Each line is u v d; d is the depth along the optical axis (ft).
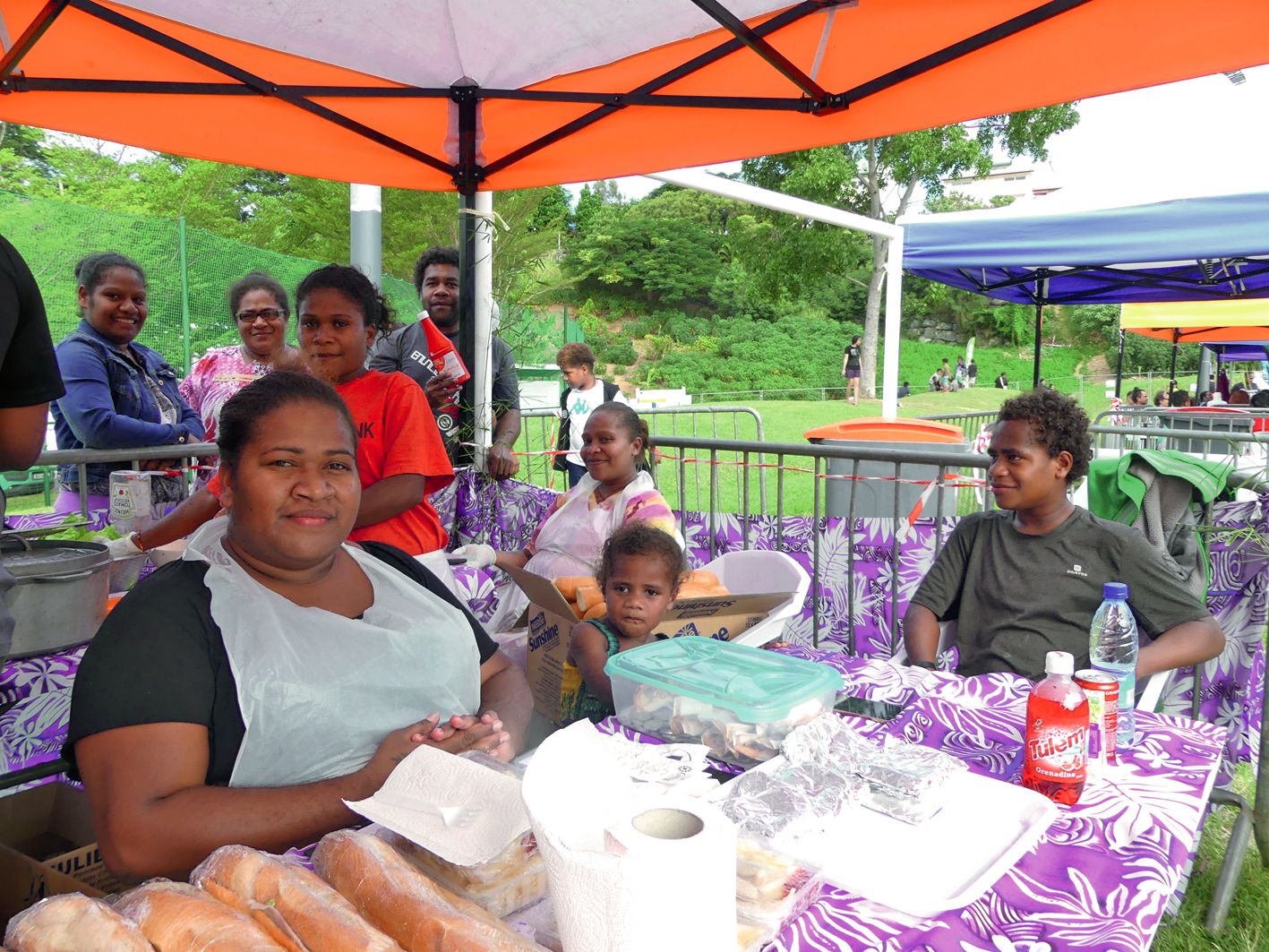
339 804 4.64
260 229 53.83
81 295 13.58
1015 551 9.08
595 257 164.76
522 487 14.85
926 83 10.44
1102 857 4.08
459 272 14.87
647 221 169.17
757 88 11.51
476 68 12.61
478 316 14.64
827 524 14.40
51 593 7.16
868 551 14.12
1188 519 10.32
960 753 5.46
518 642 10.69
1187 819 4.53
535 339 21.90
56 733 7.47
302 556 5.06
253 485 4.96
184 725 4.60
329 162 14.34
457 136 14.05
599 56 11.97
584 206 172.96
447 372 13.71
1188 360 164.66
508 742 5.23
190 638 4.77
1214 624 8.18
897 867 3.88
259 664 4.86
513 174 15.01
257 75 12.17
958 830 4.20
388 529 9.68
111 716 4.48
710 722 5.19
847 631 14.47
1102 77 9.45
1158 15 8.48
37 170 54.13
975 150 100.42
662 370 148.25
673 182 18.45
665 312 168.45
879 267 116.47
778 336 158.81
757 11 9.89
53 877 5.16
